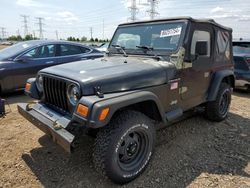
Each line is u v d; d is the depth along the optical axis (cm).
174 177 287
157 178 284
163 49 340
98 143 255
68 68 298
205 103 453
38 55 652
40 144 362
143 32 371
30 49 642
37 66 641
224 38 444
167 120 317
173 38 336
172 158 328
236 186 272
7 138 380
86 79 253
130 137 274
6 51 664
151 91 293
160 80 303
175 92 331
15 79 615
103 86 253
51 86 298
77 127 248
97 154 255
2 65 596
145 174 291
